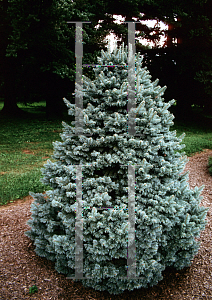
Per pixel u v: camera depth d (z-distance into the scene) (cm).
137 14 1448
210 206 524
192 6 1489
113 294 286
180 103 1898
